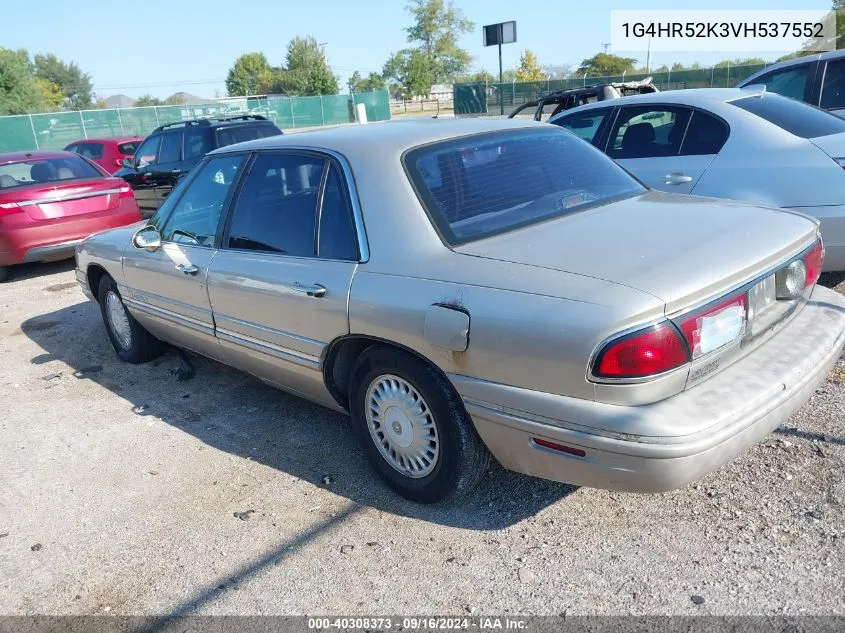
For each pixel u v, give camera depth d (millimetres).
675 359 2383
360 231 3188
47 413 4789
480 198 3172
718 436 2365
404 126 3664
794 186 4969
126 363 5629
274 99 45906
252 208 3844
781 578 2615
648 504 3135
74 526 3416
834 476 3162
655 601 2576
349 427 4191
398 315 2928
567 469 2602
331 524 3232
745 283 2633
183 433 4297
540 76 63125
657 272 2471
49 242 8516
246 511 3402
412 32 80875
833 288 5410
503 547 2957
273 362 3799
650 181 5676
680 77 30734
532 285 2576
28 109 53062
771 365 2666
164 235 4555
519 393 2596
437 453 3084
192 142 11398
